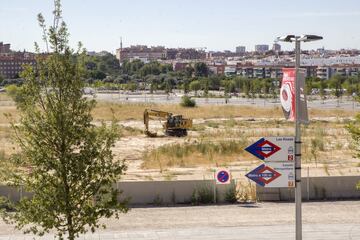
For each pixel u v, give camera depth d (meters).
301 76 17.19
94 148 18.56
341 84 178.50
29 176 18.70
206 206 32.62
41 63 18.69
